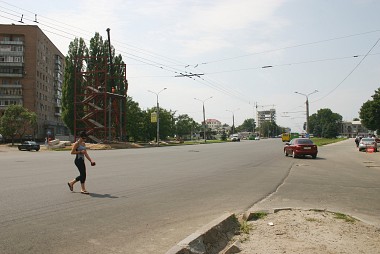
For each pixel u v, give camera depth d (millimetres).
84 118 53000
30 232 6031
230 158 26906
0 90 84062
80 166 10172
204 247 5297
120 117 55125
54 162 22266
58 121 107625
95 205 8422
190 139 118062
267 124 170750
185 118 118375
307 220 6898
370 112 76250
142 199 9359
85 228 6363
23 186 11281
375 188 12055
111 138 54438
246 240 5723
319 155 32719
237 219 6977
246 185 12352
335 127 143375
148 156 28875
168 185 12148
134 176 14672
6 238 5672
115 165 20031
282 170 18016
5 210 7664
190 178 14273
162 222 6895
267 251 5195
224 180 13727
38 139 82812
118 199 9289
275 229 6289
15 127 62125
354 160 26422
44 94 94562
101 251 5156
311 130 173000
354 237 5914
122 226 6551
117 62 63844
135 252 5133
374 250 5316
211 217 7363
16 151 45312
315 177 15094
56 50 105938
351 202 9320
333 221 6852
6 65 83938
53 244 5430
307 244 5512
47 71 97188
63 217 7148
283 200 9430
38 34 88312
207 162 22922
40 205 8258
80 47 62562
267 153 34094
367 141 40250
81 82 61688
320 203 9055
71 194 9898
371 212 8117
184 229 6398
